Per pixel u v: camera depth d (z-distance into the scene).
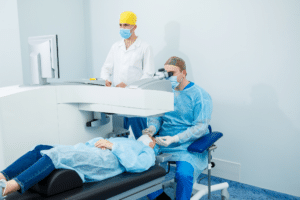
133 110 1.42
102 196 1.11
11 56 2.40
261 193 2.13
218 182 2.30
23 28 2.55
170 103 1.53
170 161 1.68
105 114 1.78
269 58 2.01
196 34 2.34
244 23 2.08
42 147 1.24
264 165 2.13
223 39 2.20
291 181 2.02
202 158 1.67
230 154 2.30
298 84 1.91
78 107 1.66
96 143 1.33
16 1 2.36
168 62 1.65
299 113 1.93
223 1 2.16
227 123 2.28
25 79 2.62
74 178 1.10
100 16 2.99
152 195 1.80
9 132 1.33
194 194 1.81
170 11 2.46
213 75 2.30
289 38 1.91
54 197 1.04
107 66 2.32
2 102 1.28
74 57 3.08
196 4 2.30
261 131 2.11
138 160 1.27
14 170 1.12
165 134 1.79
